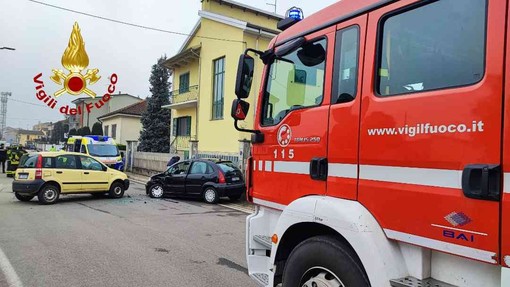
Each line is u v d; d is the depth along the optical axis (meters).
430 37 2.38
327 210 2.79
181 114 26.17
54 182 12.19
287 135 3.46
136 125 40.03
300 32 3.47
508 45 1.96
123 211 10.92
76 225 8.80
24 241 7.24
